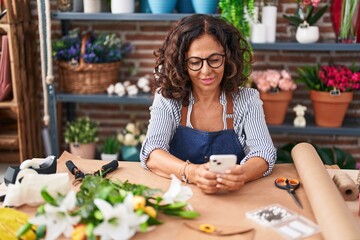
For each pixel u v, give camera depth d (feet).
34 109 12.52
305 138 12.84
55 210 4.07
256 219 4.60
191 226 4.41
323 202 4.50
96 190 4.39
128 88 11.62
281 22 12.10
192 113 6.54
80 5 11.51
